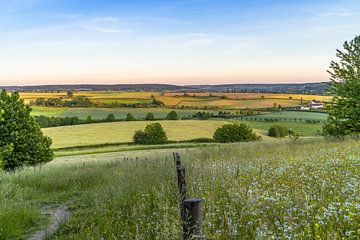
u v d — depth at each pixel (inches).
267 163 467.8
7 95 1264.8
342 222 201.9
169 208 297.6
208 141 3240.7
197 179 359.3
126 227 295.3
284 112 4281.5
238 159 548.4
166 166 545.3
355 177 325.4
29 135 1227.9
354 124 1151.0
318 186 289.4
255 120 3946.9
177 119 4156.0
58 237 330.3
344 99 1167.6
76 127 3752.5
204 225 228.1
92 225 325.7
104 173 695.7
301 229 195.8
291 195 263.6
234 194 277.0
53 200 533.6
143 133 3152.1
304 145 823.1
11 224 367.6
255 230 210.5
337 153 533.3
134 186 439.2
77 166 970.1
